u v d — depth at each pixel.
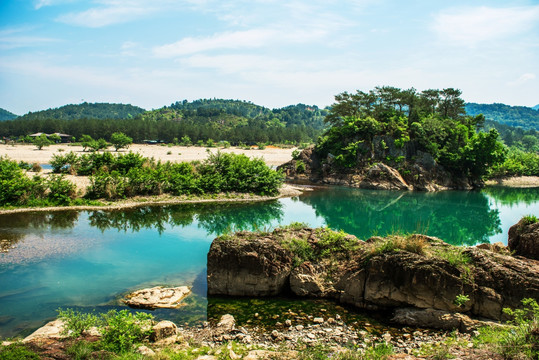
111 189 42.03
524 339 10.28
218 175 49.00
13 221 32.56
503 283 15.03
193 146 161.00
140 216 36.75
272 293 18.00
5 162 40.16
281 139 197.75
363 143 73.00
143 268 22.03
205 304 17.16
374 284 16.52
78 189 41.91
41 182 39.44
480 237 34.09
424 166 69.38
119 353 10.89
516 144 190.12
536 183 84.19
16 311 16.25
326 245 19.23
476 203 54.19
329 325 15.13
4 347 10.66
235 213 39.97
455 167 71.12
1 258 23.08
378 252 17.03
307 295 17.88
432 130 72.31
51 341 11.53
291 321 15.46
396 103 84.88
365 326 15.11
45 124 157.38
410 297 15.81
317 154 79.88
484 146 69.88
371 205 50.38
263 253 17.97
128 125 159.25
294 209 44.59
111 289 18.86
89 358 10.30
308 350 12.11
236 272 17.94
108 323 12.52
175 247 26.50
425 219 42.12
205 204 43.66
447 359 10.38
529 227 18.28
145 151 125.25
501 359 9.73
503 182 82.31
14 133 155.38
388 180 66.31
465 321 14.55
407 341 13.74
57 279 20.06
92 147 110.62
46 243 26.50
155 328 12.96
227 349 12.20
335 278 18.00
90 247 26.02
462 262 15.94
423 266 15.67
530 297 14.41
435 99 88.94
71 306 16.86
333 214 42.88
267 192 51.34
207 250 25.83
